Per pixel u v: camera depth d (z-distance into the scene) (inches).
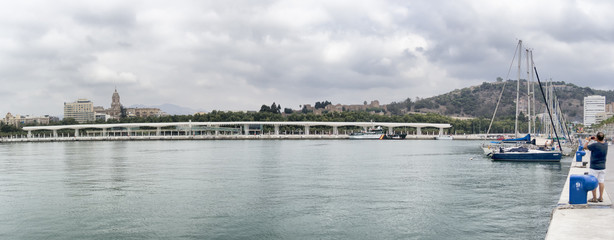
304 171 3262.8
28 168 3651.6
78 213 1833.2
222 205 1962.4
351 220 1692.9
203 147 7445.9
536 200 2050.9
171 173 3164.4
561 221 1029.2
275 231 1556.3
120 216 1776.6
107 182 2699.3
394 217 1734.7
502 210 1843.0
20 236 1528.1
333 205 1950.1
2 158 4933.6
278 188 2407.7
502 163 3890.3
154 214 1806.1
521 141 4906.5
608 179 1689.2
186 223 1665.8
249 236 1504.7
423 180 2726.4
